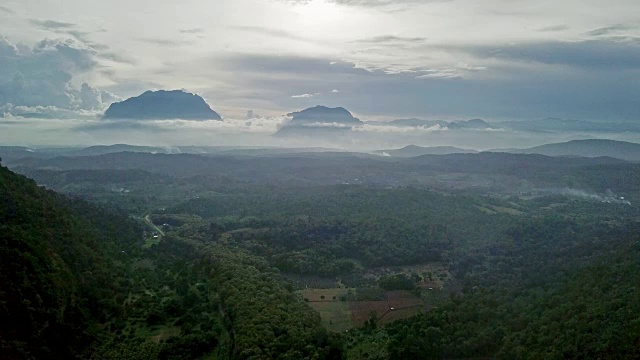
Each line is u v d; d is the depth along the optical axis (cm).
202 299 15875
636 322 10562
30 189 17125
